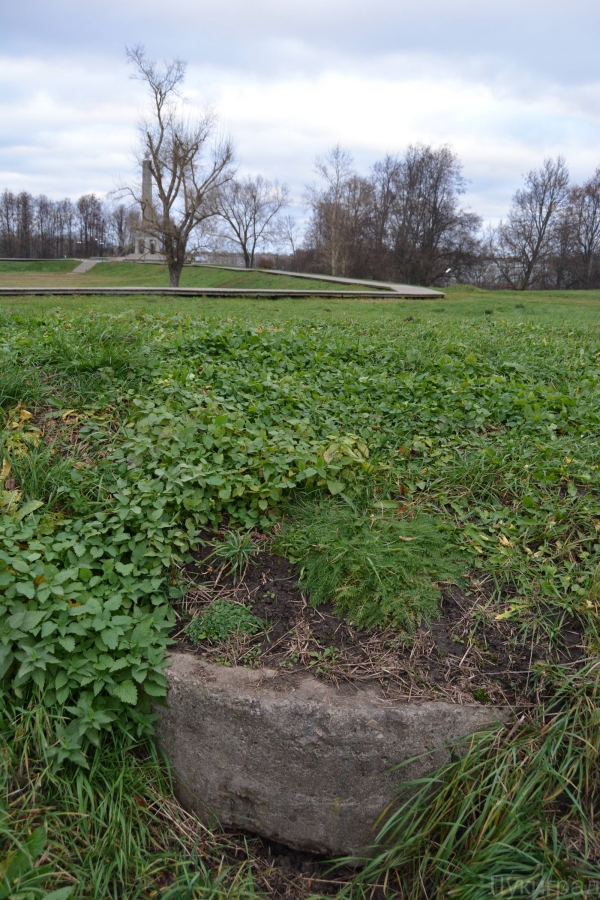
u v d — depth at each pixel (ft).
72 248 340.39
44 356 16.17
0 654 8.64
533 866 7.64
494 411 15.97
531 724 8.58
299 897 8.49
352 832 8.75
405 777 8.54
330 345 21.17
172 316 28.48
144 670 9.00
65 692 8.70
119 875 7.98
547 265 181.37
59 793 8.33
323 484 12.46
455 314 51.70
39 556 9.79
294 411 15.20
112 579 9.99
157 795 9.02
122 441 13.32
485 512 12.22
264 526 11.76
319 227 207.92
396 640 9.60
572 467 13.32
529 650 9.50
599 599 9.97
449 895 7.74
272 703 8.52
